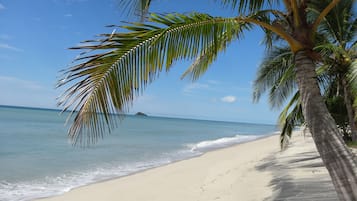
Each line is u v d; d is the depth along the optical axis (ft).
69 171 40.88
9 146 63.00
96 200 26.43
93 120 8.65
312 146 51.11
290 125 34.88
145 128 161.07
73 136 8.46
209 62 13.39
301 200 17.97
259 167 33.27
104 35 8.60
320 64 30.60
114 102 8.92
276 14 12.34
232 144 82.94
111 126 8.87
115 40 8.80
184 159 52.39
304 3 11.45
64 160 49.29
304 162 32.71
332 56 30.53
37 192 29.78
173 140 95.91
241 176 29.01
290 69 27.58
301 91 10.94
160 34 9.46
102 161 49.52
